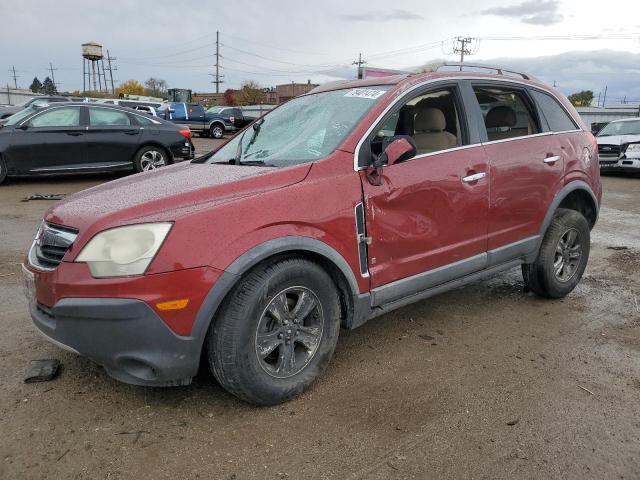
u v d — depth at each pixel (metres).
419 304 4.65
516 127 4.32
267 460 2.54
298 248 2.88
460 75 3.99
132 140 11.20
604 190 12.47
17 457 2.53
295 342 3.04
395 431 2.78
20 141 10.20
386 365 3.50
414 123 3.91
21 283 4.94
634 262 6.18
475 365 3.52
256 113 46.81
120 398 3.04
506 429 2.80
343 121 3.51
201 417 2.88
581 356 3.68
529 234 4.32
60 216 2.92
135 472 2.45
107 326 2.57
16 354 3.54
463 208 3.73
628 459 2.57
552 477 2.45
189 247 2.60
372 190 3.24
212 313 2.66
